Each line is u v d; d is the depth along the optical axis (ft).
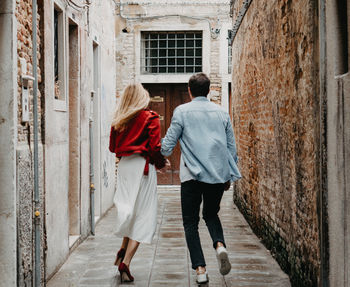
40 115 14.03
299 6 12.80
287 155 14.64
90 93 21.91
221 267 12.72
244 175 25.45
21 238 11.64
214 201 13.43
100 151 25.63
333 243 10.08
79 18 19.77
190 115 13.33
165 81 36.78
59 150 15.97
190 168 13.01
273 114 16.93
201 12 36.47
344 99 9.34
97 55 25.52
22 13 12.16
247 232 21.79
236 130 29.58
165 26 36.52
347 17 9.73
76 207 19.34
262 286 13.75
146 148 14.51
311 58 11.55
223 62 36.70
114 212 27.96
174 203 30.66
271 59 17.15
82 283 14.24
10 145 11.10
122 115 14.32
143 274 15.06
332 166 10.11
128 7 36.50
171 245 19.16
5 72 11.05
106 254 17.75
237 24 27.02
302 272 12.62
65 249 16.75
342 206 9.50
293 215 13.79
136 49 36.60
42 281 13.67
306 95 12.15
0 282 11.16
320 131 10.77
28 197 12.27
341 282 9.60
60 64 17.08
